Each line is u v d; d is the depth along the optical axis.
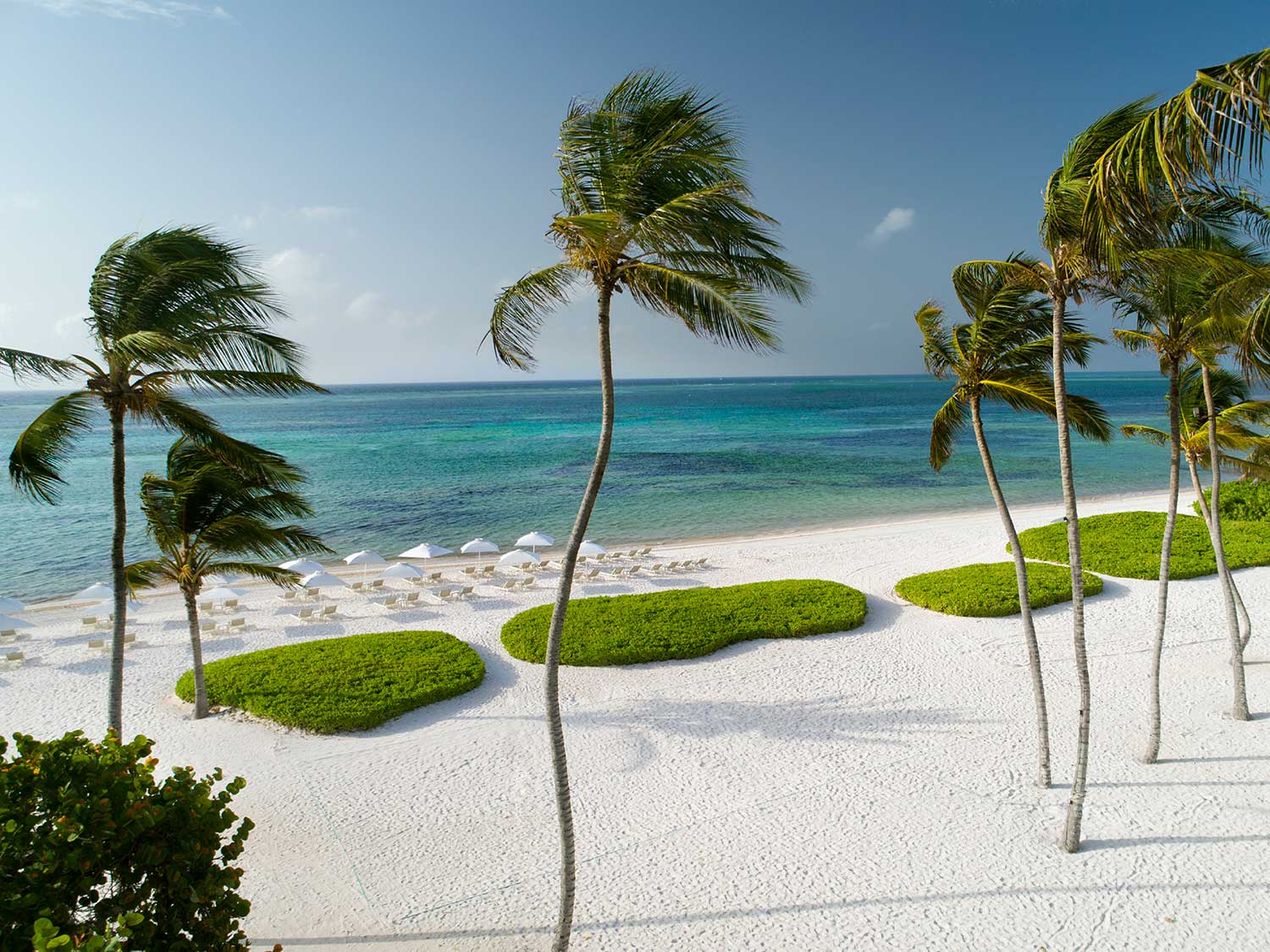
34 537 37.19
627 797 12.59
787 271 7.89
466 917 9.61
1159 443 18.81
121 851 6.11
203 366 11.03
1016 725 14.92
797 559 30.19
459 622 22.91
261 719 15.71
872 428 101.44
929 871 10.35
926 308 13.25
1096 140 9.03
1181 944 8.77
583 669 18.27
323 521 40.41
